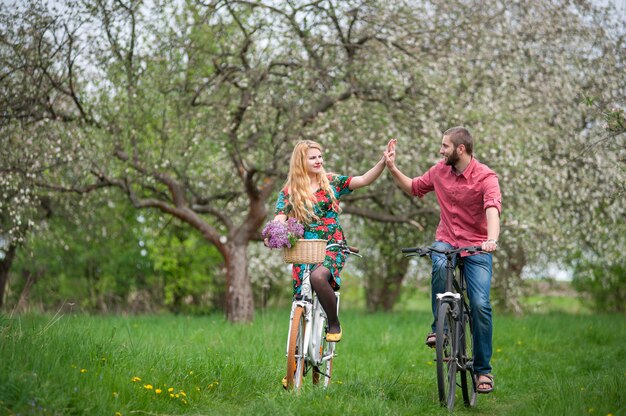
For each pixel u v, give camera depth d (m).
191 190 16.09
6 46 11.54
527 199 15.02
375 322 14.62
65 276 20.75
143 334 10.95
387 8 13.41
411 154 14.01
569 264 20.23
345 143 13.59
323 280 6.05
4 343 5.83
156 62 13.38
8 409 4.75
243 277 15.47
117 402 5.28
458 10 14.43
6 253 19.16
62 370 5.46
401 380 7.58
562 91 14.64
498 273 18.86
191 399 5.82
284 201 6.34
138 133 13.66
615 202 13.90
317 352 6.24
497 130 13.61
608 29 15.34
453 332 6.14
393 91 13.96
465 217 6.39
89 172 14.01
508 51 14.78
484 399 6.93
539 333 12.61
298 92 13.76
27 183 12.36
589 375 8.22
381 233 19.70
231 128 13.63
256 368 7.05
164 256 20.25
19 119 11.88
